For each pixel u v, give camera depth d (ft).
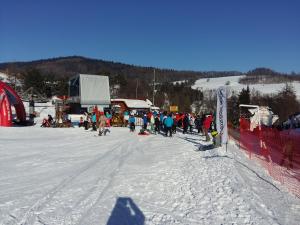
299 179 35.83
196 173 35.83
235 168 36.81
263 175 37.01
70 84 179.52
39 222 21.02
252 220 21.75
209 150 51.65
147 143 65.51
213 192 28.25
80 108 161.99
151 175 35.63
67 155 50.88
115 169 39.11
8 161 45.34
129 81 370.73
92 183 31.99
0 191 29.12
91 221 21.39
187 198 27.04
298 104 177.88
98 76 165.78
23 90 289.53
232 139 69.05
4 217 21.89
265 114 105.81
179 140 70.64
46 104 231.50
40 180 33.60
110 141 69.67
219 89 46.83
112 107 163.84
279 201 27.17
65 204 25.08
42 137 78.64
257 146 59.26
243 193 27.55
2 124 104.68
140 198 27.07
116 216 22.49
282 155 43.27
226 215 22.75
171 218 22.29
